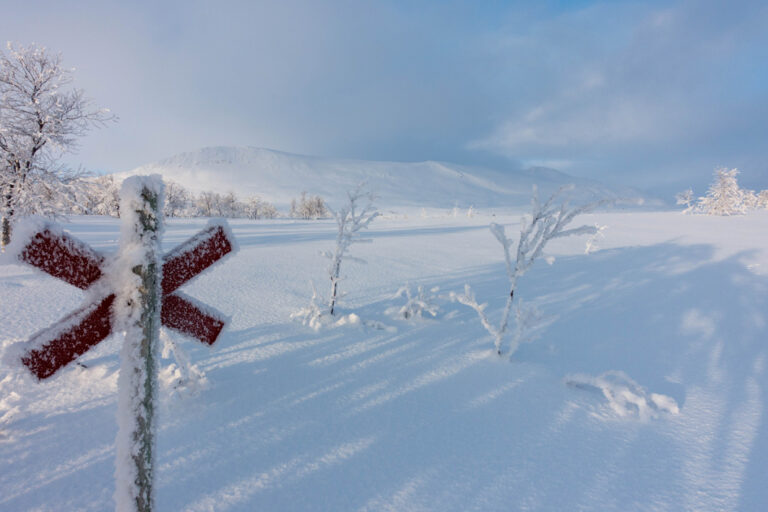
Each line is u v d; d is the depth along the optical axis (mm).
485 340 4402
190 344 3838
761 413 2887
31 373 1081
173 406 2646
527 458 2268
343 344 4059
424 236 17266
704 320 5344
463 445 2367
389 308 5480
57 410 2549
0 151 8703
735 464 2262
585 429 2619
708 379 3516
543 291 7027
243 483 1957
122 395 1146
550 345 4289
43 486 1878
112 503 1793
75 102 9719
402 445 2340
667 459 2307
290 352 3766
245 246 12570
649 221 25125
